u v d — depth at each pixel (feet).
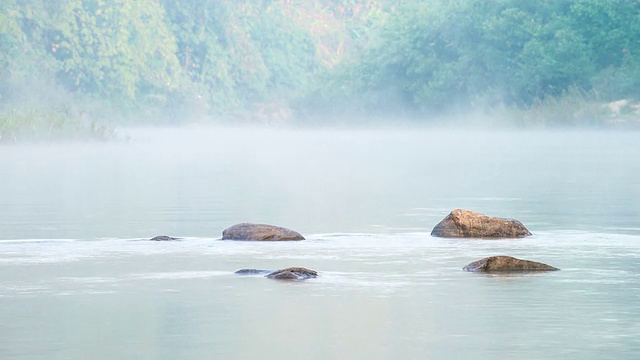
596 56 408.05
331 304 61.21
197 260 79.97
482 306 60.34
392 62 508.53
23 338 52.54
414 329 54.39
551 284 67.92
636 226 103.14
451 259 80.12
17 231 100.63
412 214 117.29
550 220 109.40
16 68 515.09
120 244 90.12
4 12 545.44
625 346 50.39
